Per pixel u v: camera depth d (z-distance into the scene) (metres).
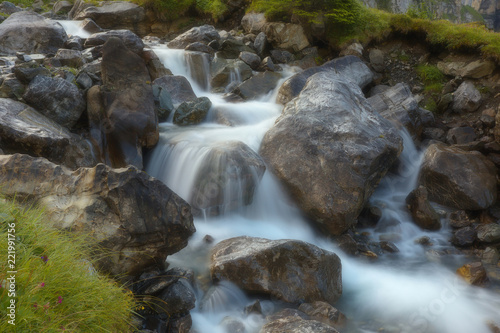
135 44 10.91
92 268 4.52
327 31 14.02
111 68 8.20
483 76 12.16
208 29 13.91
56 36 11.22
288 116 8.52
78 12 16.48
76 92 7.98
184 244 5.46
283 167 7.75
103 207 4.90
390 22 14.09
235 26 16.17
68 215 4.83
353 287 6.49
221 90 12.09
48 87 7.70
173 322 5.04
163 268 5.82
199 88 12.30
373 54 13.62
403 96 11.27
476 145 9.85
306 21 14.01
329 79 9.47
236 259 5.68
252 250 5.80
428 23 13.73
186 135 8.55
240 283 5.67
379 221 8.47
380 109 11.05
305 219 7.71
